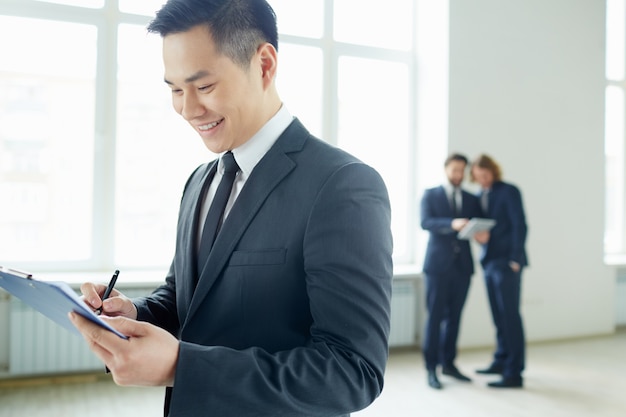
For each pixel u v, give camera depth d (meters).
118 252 4.24
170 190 4.33
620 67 6.02
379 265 0.82
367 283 0.79
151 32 0.82
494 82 4.95
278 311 0.83
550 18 5.17
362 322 0.78
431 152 4.96
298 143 0.92
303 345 0.84
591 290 5.41
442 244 3.89
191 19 0.78
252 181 0.89
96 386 3.72
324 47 4.78
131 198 4.25
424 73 5.04
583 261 5.36
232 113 0.85
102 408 3.33
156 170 4.29
